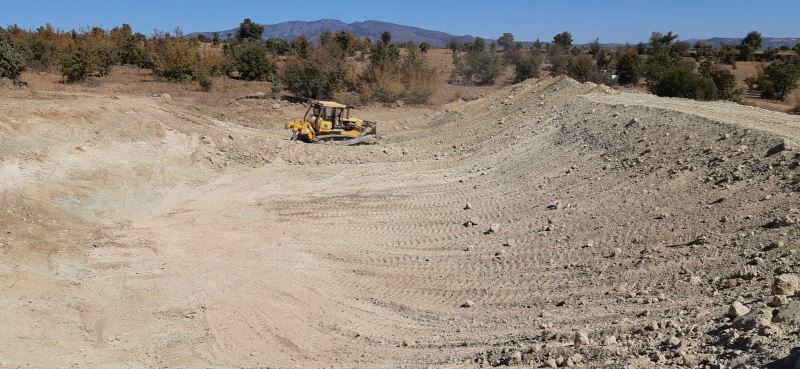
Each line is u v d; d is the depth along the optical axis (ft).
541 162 65.82
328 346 33.58
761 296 27.22
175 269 43.91
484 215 53.01
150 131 69.72
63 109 65.26
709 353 22.20
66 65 116.47
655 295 31.99
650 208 44.60
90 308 37.68
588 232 43.88
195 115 82.12
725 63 217.77
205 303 39.19
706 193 43.68
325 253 47.11
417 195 61.16
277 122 91.71
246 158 71.97
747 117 60.54
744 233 35.73
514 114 89.51
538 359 25.89
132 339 34.83
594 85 93.25
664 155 53.72
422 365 28.30
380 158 75.56
